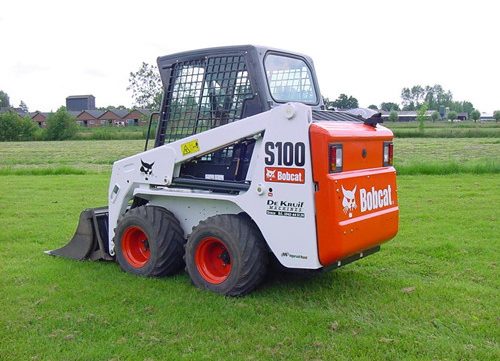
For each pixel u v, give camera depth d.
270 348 4.21
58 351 4.20
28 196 13.19
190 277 5.62
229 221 5.25
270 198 5.02
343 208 4.86
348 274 6.13
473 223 8.84
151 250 5.90
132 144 51.22
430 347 4.20
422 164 16.95
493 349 4.17
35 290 5.62
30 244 7.86
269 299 5.26
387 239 5.68
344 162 4.94
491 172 16.48
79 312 5.00
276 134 4.95
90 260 6.77
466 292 5.47
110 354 4.14
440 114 106.00
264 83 5.34
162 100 6.11
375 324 4.66
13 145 53.09
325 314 4.86
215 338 4.40
